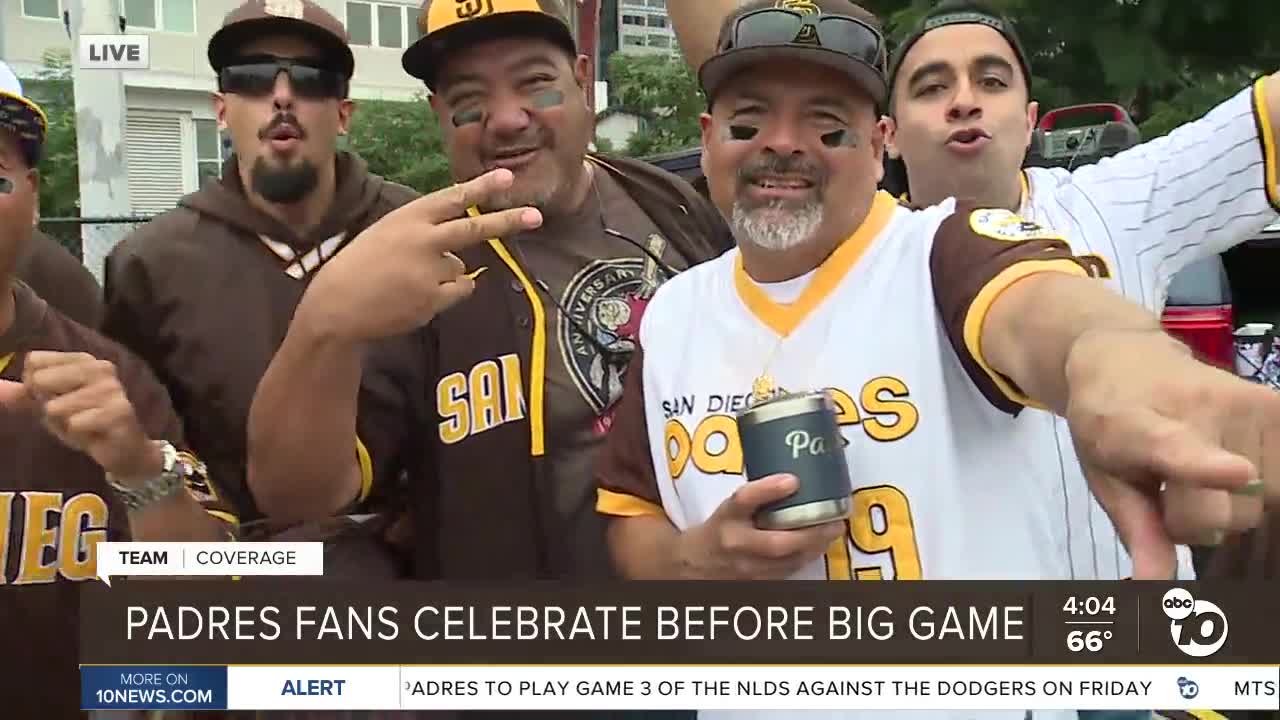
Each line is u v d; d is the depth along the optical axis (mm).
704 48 2779
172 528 1708
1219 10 6914
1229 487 770
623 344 2035
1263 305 4918
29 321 1865
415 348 1947
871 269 1507
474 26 1971
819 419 1357
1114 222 1996
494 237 1546
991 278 1292
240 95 2145
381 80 12383
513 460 1932
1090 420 902
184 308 2080
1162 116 6809
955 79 2191
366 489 1877
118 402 1613
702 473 1540
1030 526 1441
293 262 2150
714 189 1595
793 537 1347
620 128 14148
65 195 11938
